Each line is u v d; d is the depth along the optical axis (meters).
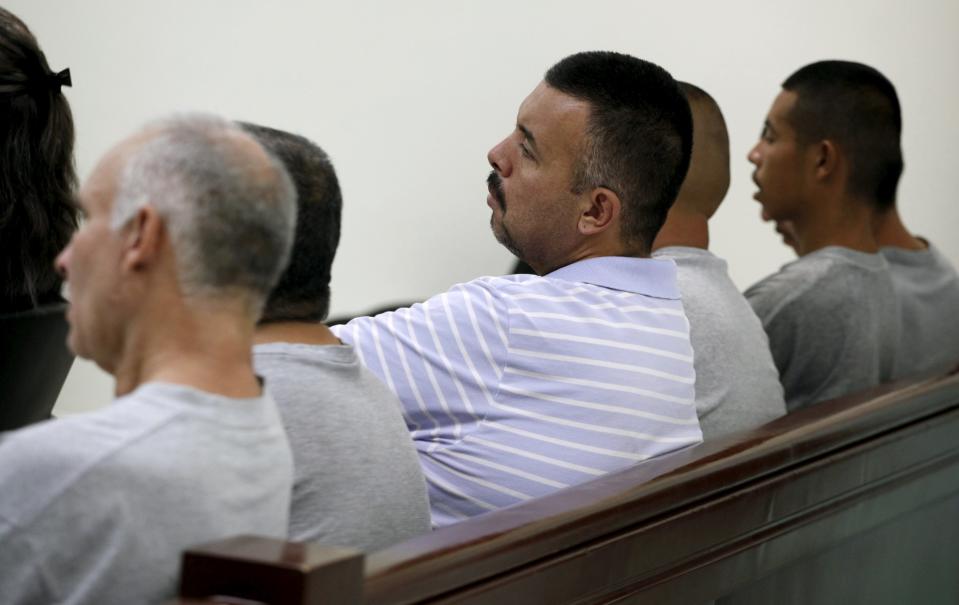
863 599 5.39
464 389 4.59
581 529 3.42
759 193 7.33
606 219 4.86
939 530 6.11
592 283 4.80
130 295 2.78
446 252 11.35
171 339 2.78
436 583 2.87
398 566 2.77
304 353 3.45
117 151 2.84
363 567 2.56
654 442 4.70
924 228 11.89
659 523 3.80
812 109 7.03
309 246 3.50
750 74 11.12
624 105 4.79
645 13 10.88
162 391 2.70
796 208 7.22
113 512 2.55
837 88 7.01
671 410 4.75
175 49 11.02
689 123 4.92
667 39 10.91
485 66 11.05
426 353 4.61
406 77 11.10
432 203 11.27
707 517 4.06
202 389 2.76
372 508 3.42
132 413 2.65
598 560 3.53
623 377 4.64
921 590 5.98
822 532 4.90
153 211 2.73
